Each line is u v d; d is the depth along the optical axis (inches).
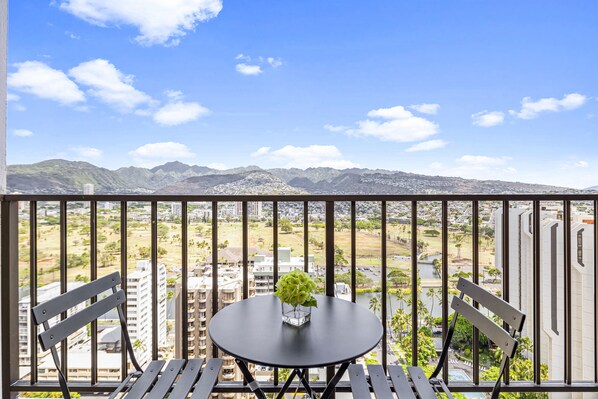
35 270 75.9
